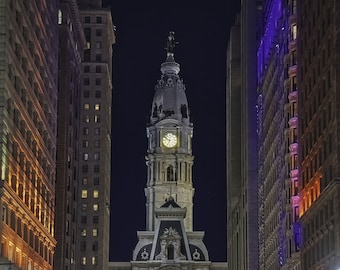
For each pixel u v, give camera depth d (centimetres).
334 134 10906
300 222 13412
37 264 12675
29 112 11944
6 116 10119
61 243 19038
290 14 15225
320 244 11744
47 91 13700
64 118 19450
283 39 16088
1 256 9775
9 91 10312
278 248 16425
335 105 10856
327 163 11381
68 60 19788
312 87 12644
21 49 11088
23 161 11362
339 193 10638
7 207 10275
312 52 12681
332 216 10938
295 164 14775
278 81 16800
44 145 13425
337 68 10906
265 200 18925
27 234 11762
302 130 13488
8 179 10344
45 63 13300
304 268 12938
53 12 14250
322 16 11869
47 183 13862
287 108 15275
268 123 18550
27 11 11494
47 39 13525
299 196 13662
